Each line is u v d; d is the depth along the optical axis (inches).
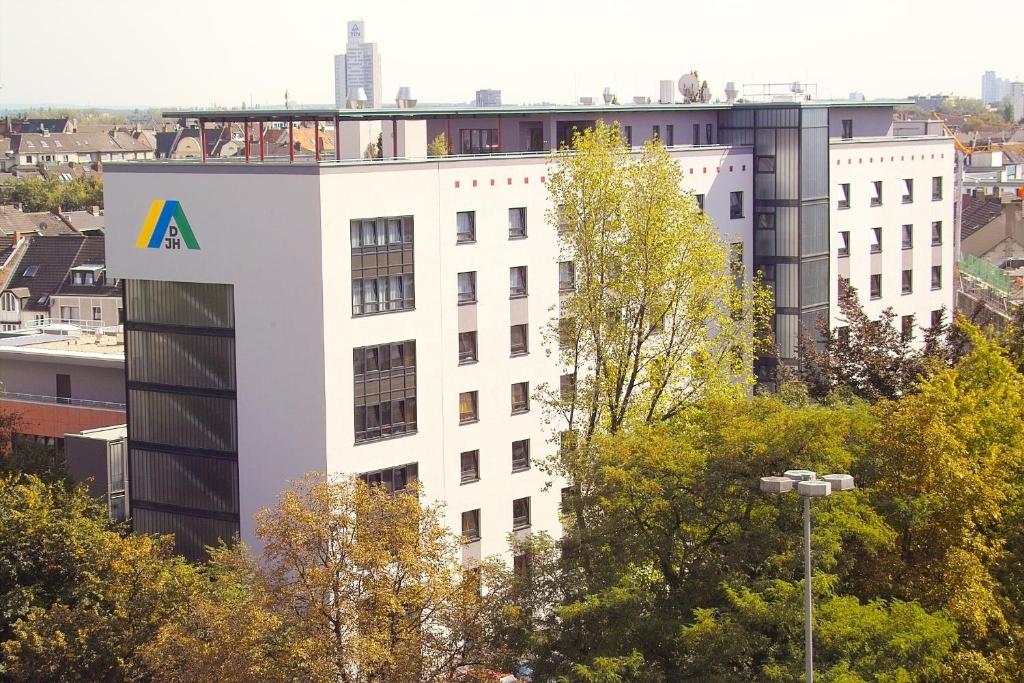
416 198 3026.6
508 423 3245.6
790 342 3922.2
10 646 2326.5
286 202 2891.2
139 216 3117.6
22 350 3868.1
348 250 2908.5
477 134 3592.5
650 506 2052.2
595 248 2923.2
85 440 3284.9
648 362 2960.1
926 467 2065.7
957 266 5689.0
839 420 2132.1
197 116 3144.7
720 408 2255.2
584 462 2274.9
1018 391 2413.9
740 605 1806.1
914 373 2851.9
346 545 2015.3
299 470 2933.1
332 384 2891.2
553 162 3275.1
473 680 1991.9
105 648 2354.8
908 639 1752.0
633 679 1856.5
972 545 2091.5
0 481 2689.5
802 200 3885.3
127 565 2425.0
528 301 3272.6
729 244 3319.4
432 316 3075.8
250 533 3026.6
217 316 3031.5
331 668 1914.4
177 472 3122.5
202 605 2117.4
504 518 3248.0
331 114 3068.4
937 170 4443.9
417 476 3063.5
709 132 3981.3
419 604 2004.2
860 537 1927.9
